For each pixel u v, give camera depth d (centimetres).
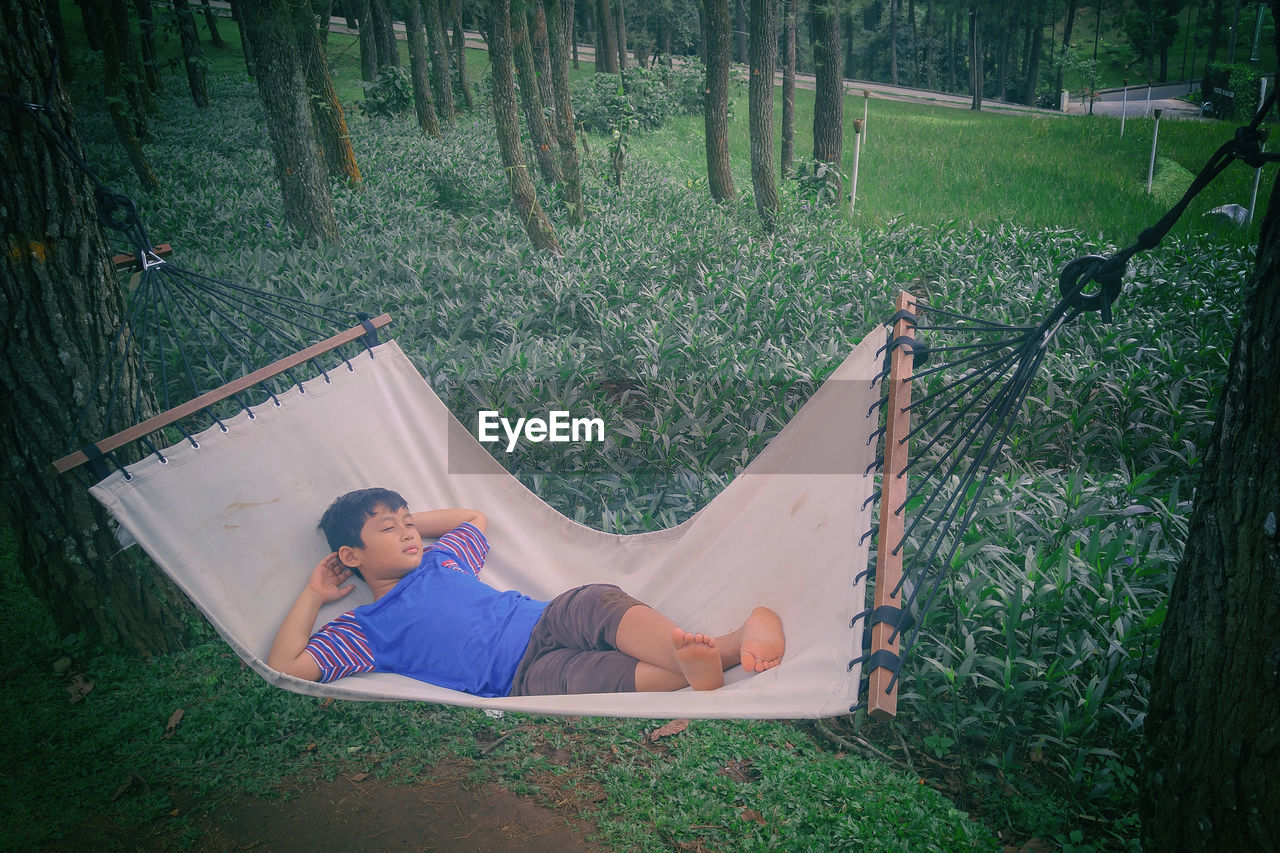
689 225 1037
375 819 304
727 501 362
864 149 1912
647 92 2272
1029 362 272
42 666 392
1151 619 334
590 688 321
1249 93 2614
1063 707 323
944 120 2673
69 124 361
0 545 484
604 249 886
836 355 614
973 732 337
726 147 1194
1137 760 318
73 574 385
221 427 334
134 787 323
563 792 316
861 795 305
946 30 4581
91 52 1204
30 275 354
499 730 348
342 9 3947
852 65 5050
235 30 3691
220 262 780
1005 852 289
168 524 311
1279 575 200
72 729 351
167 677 386
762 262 881
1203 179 223
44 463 370
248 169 1332
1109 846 290
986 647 368
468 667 340
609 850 289
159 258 366
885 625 237
